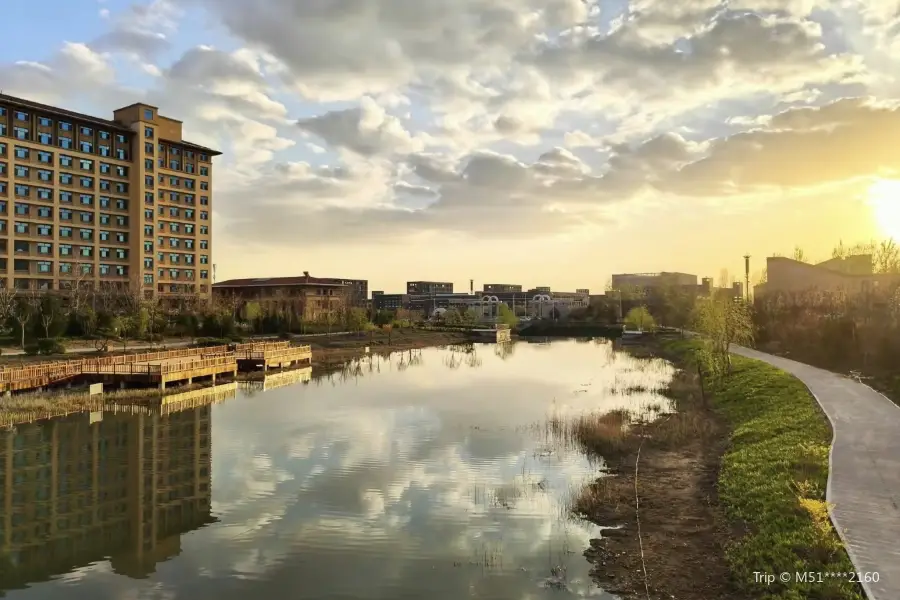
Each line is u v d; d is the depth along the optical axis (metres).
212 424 37.19
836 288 81.50
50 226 100.38
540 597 15.62
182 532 20.50
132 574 17.55
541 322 175.25
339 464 28.20
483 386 54.81
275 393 50.50
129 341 78.12
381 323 130.88
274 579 17.09
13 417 36.62
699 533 18.86
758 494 19.98
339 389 53.06
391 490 24.47
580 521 20.61
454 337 132.50
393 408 42.91
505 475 26.16
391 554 18.50
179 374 50.28
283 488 24.89
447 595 15.91
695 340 89.56
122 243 111.00
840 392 33.84
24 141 97.38
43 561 18.45
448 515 21.61
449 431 34.91
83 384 48.06
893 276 76.75
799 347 57.94
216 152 129.00
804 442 24.06
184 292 119.88
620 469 26.48
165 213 119.69
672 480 24.39
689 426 33.28
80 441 32.75
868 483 18.91
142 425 36.78
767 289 98.44
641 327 125.75
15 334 72.00
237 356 64.00
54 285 99.81
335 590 16.34
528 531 20.02
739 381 42.69
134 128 112.88
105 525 21.22
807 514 17.20
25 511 22.55
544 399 46.59
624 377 60.84
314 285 134.38
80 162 105.00
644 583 15.91
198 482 25.78
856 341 47.34
